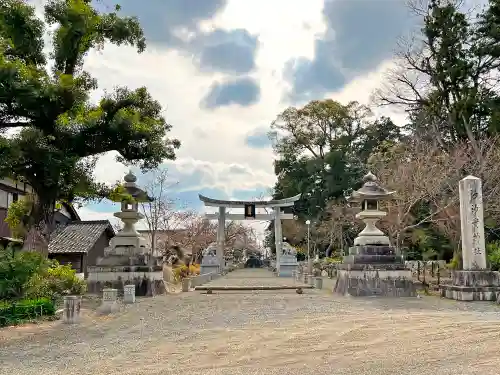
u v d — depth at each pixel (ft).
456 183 93.35
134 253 80.43
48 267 66.44
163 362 30.71
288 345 35.17
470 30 123.75
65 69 76.59
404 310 55.16
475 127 120.78
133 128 75.10
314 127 208.85
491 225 101.76
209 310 57.98
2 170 63.31
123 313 55.88
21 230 77.77
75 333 42.47
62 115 70.79
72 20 70.18
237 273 178.81
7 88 62.64
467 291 65.10
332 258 179.42
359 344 34.86
